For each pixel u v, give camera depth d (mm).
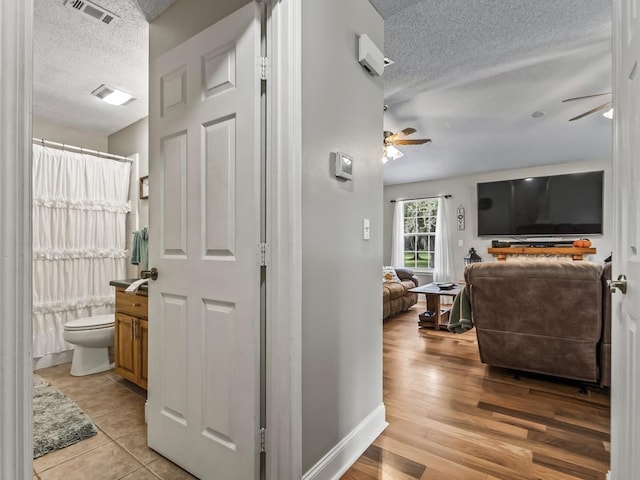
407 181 6988
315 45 1441
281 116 1292
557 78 3188
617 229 1217
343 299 1629
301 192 1321
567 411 2057
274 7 1306
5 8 588
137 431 1912
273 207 1312
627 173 1083
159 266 1682
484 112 3939
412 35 2484
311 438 1393
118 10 1922
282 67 1288
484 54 2760
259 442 1317
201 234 1484
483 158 5500
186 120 1562
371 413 1827
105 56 2422
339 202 1607
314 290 1420
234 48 1378
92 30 2131
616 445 1218
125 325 2508
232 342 1366
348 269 1676
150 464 1614
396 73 3076
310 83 1405
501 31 2441
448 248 6578
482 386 2436
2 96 580
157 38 1874
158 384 1688
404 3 2004
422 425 1912
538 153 5238
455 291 4082
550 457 1606
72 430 1848
